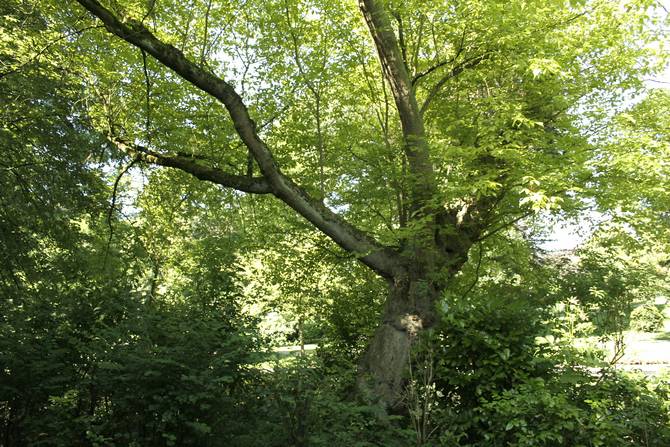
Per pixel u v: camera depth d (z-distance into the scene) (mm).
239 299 8023
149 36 7238
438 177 8039
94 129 9422
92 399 6125
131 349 5781
